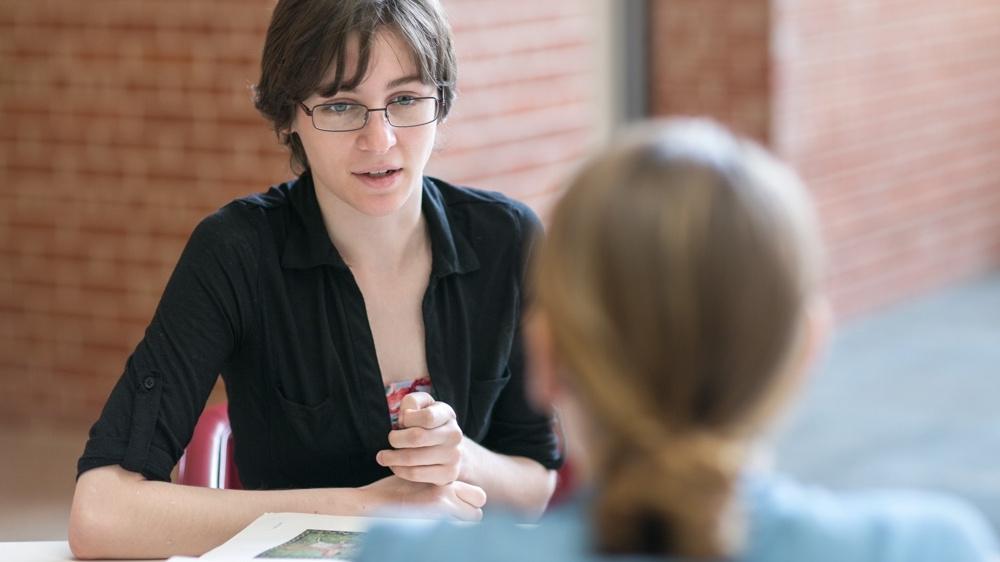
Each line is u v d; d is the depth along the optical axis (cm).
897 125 689
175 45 486
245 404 239
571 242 110
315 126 224
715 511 110
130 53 493
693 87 614
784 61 605
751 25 601
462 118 505
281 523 206
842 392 590
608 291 108
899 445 529
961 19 724
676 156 110
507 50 523
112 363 521
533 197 540
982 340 656
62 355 527
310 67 220
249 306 232
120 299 515
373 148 221
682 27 612
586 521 115
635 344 108
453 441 221
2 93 516
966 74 734
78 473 215
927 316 695
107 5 494
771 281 107
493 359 244
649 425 109
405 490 219
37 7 505
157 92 492
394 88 223
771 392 110
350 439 236
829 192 650
